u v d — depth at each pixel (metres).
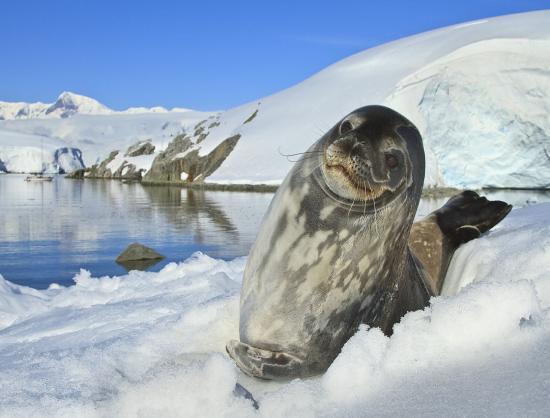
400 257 2.72
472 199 4.06
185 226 15.03
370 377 1.85
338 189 2.37
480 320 1.87
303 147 31.75
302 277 2.51
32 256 10.43
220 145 36.69
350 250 2.46
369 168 2.35
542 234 3.13
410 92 27.36
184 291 4.35
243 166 33.34
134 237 12.98
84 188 35.84
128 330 3.29
